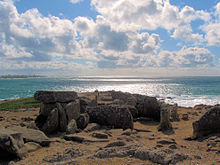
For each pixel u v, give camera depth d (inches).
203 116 275.9
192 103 997.8
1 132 198.2
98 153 183.6
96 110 396.5
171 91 1815.9
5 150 187.8
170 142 244.2
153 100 483.8
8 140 186.7
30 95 1547.7
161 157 166.6
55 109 329.4
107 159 173.8
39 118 362.9
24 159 190.4
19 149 196.4
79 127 353.4
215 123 268.5
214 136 253.8
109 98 1006.4
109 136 287.9
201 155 191.0
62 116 339.9
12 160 188.5
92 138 265.4
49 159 183.9
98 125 363.6
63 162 170.4
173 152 183.3
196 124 277.1
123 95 783.7
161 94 1509.6
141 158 175.0
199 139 267.4
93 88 2423.7
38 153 209.6
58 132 331.3
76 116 375.6
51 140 268.7
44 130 312.7
